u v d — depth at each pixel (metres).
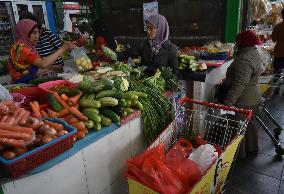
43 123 1.37
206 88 3.17
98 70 2.45
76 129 1.41
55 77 2.40
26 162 1.19
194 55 3.60
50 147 1.28
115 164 1.82
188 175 1.48
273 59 4.84
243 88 2.54
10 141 1.16
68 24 7.20
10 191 1.20
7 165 1.12
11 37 6.67
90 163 1.60
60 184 1.43
